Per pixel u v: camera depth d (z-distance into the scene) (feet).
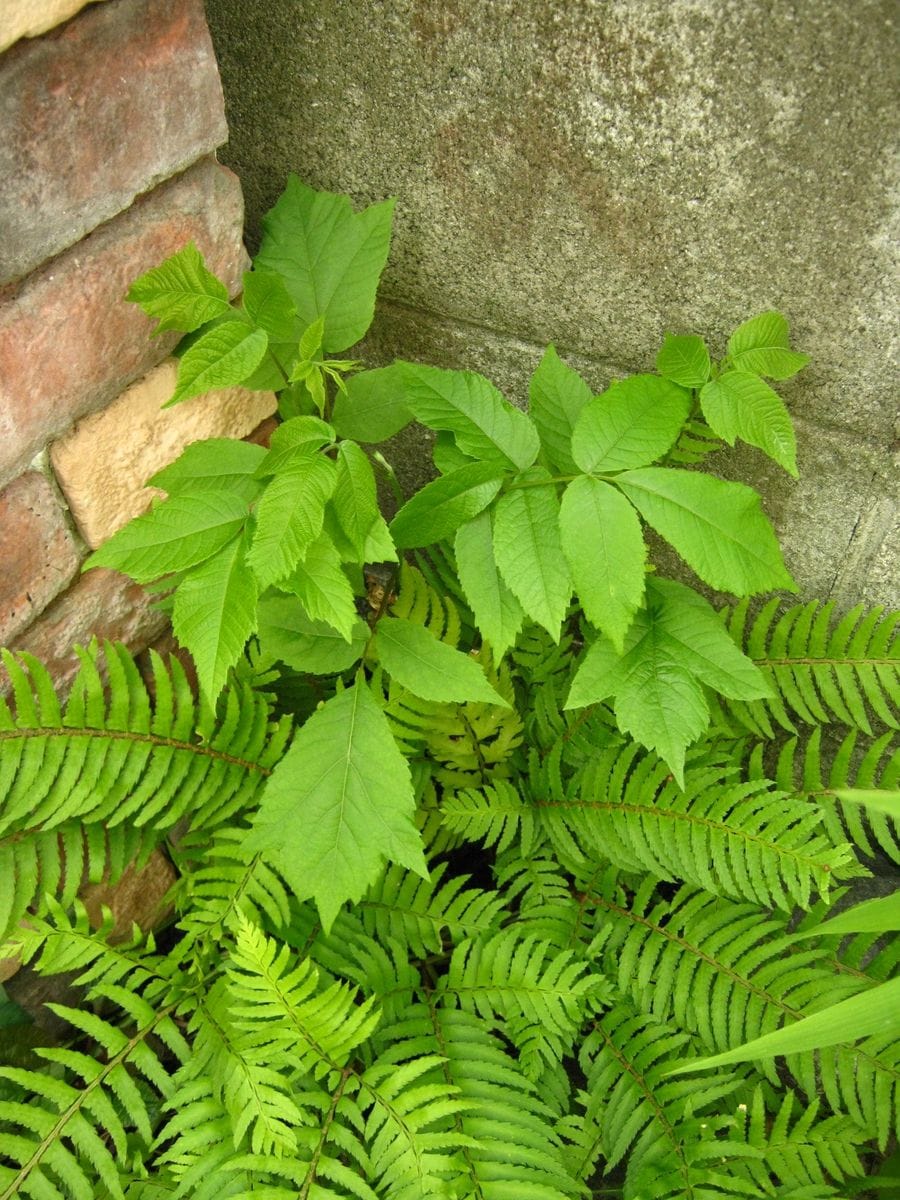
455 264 2.64
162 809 2.70
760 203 2.19
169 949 3.07
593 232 2.41
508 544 2.14
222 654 1.98
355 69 2.40
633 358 2.60
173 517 2.06
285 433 2.10
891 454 2.43
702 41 2.03
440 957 2.80
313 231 2.56
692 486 2.12
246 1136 2.32
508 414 2.22
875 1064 2.39
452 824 2.74
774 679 2.78
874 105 1.97
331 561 2.05
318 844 2.27
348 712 2.35
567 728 2.83
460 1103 2.23
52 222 2.03
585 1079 2.83
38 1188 2.19
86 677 2.40
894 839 3.04
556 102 2.24
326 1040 2.28
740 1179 2.27
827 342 2.32
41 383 2.13
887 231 2.11
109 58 2.01
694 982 2.54
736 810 2.49
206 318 2.21
